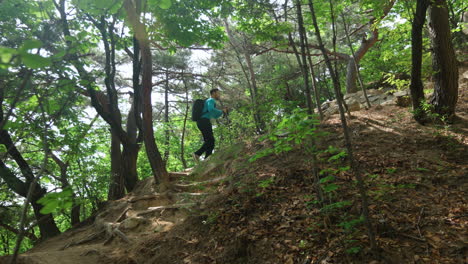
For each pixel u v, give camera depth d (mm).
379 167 4074
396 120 5664
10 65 1063
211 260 3334
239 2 5480
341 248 2768
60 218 10344
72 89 2547
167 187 6215
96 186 7004
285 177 4387
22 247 11750
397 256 2539
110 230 5199
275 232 3303
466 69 8297
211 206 4395
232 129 8805
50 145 4723
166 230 4465
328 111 7738
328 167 4324
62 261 4188
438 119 5203
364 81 13094
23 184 5266
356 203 3344
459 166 3754
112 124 6926
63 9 3752
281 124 2695
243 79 13812
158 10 5234
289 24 4125
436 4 5051
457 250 2463
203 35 6859
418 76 5277
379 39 11008
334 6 6367
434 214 2953
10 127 2330
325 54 2773
